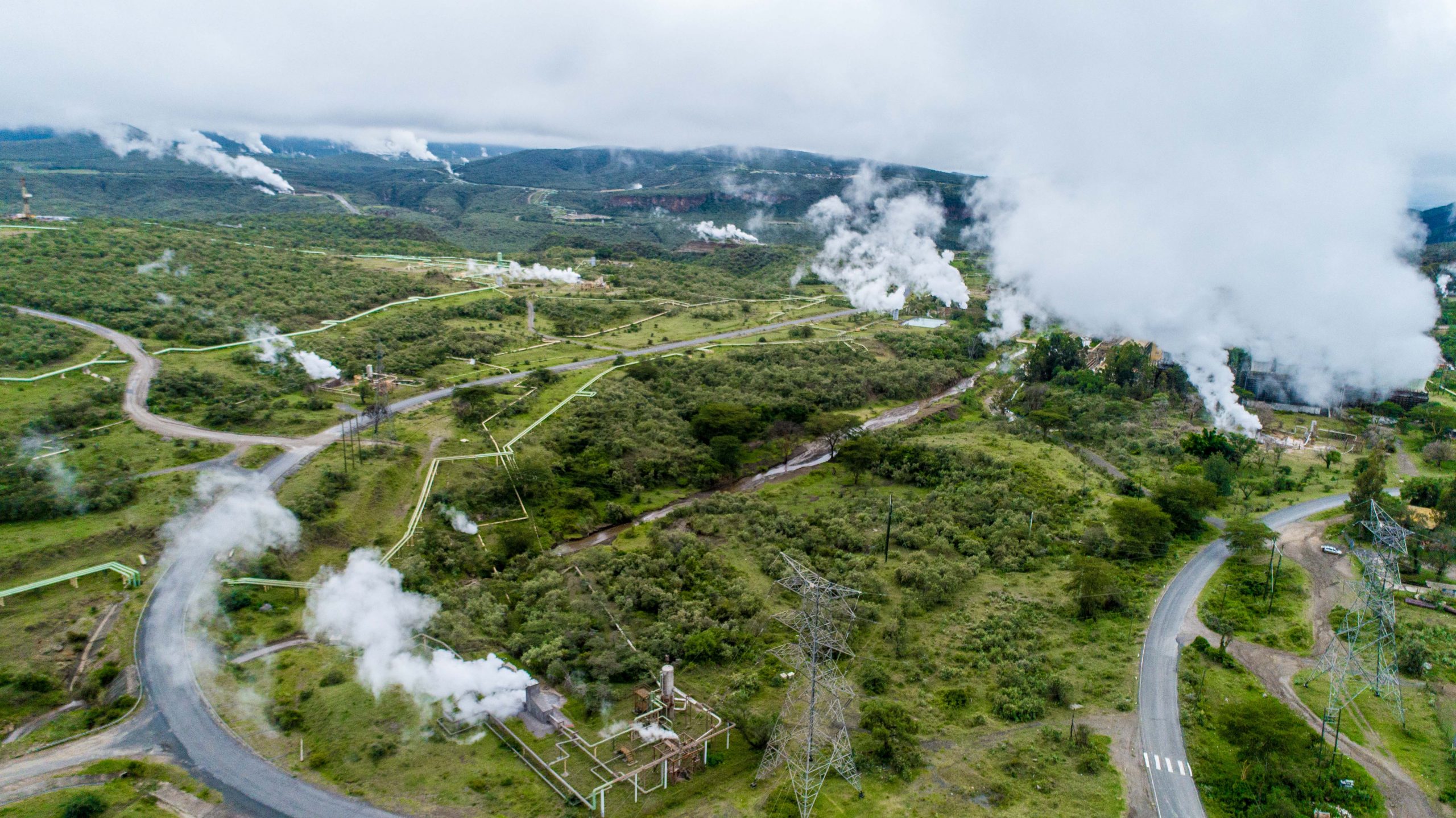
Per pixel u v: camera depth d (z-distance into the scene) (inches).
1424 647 4227.4
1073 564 5255.9
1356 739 3644.2
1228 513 6176.2
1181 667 4163.4
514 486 6151.6
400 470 6102.4
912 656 4288.9
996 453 7121.1
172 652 3924.7
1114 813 3181.6
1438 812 3235.7
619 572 5108.3
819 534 5644.7
